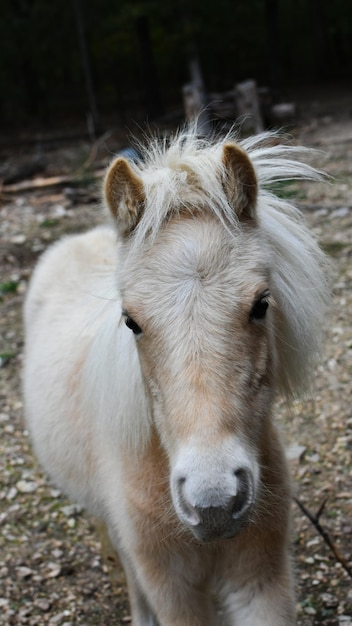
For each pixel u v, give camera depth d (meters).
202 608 2.67
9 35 18.58
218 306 2.03
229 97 12.38
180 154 2.45
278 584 2.59
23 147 15.55
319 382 4.82
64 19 18.22
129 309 2.13
